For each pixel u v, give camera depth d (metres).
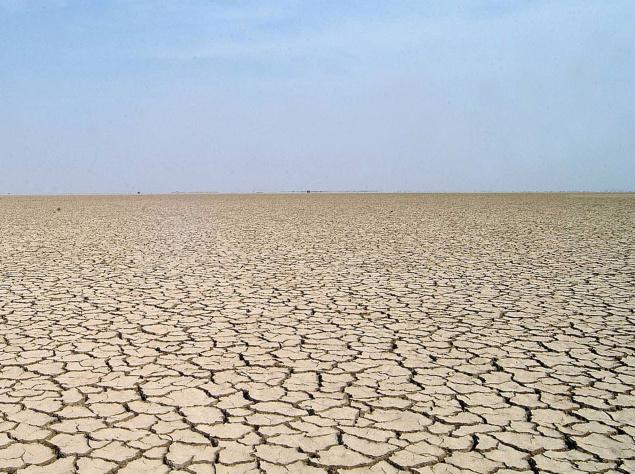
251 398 3.20
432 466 2.47
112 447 2.62
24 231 13.87
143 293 6.11
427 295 6.02
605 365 3.78
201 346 4.18
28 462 2.48
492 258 8.90
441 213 21.23
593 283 6.70
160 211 23.67
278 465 2.47
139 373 3.60
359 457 2.54
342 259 8.82
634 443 2.68
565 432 2.79
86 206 28.66
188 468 2.44
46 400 3.16
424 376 3.57
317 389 3.34
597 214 19.81
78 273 7.44
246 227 15.12
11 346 4.16
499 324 4.83
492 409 3.06
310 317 5.07
